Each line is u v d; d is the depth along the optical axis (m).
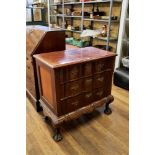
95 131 1.70
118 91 2.57
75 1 3.99
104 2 3.30
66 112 1.58
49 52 1.81
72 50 1.86
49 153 1.43
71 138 1.60
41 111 2.01
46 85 1.60
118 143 1.54
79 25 4.38
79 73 1.52
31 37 1.91
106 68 1.74
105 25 3.39
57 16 5.06
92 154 1.43
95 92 1.75
